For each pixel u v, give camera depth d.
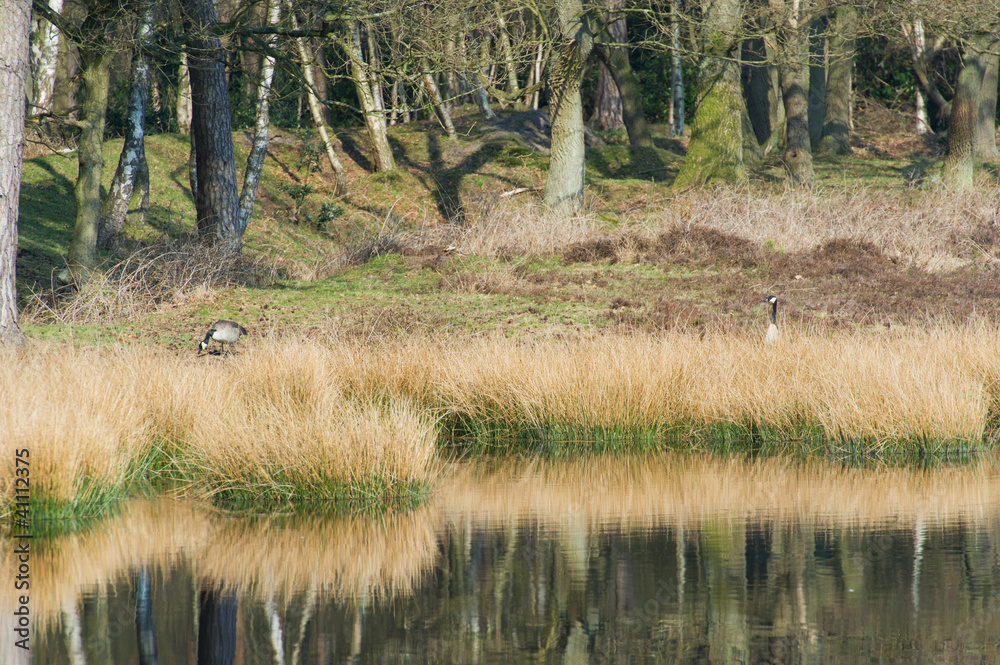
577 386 26.22
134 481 20.59
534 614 12.13
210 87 46.03
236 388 24.03
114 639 11.35
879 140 90.75
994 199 54.47
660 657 10.56
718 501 18.77
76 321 36.97
